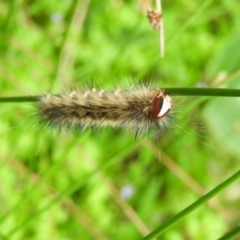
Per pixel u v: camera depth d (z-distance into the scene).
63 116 0.20
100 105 0.20
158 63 0.44
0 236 0.28
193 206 0.20
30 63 0.40
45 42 0.41
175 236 0.41
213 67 0.34
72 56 0.41
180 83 0.44
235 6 0.46
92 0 0.44
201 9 0.28
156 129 0.21
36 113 0.21
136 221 0.37
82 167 0.39
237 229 0.19
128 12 0.44
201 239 0.41
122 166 0.41
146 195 0.40
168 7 0.46
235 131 0.35
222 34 0.46
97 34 0.44
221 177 0.43
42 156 0.38
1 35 0.35
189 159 0.42
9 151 0.38
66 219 0.38
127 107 0.20
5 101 0.23
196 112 0.35
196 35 0.45
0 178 0.37
